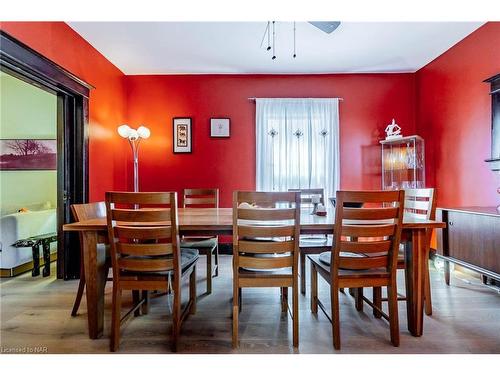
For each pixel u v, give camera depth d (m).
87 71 3.21
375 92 4.18
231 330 1.91
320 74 4.18
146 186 4.19
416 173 3.71
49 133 4.49
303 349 1.69
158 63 3.81
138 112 4.18
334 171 4.12
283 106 4.14
